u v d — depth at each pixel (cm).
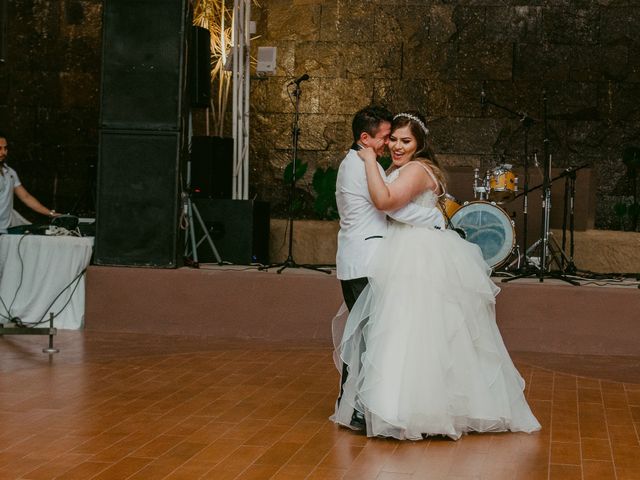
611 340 717
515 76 1052
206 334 760
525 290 726
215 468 402
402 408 448
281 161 1077
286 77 1073
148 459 414
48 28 1088
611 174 1047
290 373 616
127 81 770
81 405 514
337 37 1070
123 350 685
